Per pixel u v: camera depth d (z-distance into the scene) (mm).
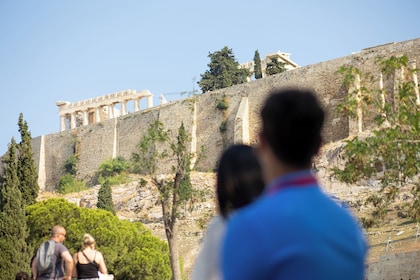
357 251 3611
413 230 52062
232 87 99688
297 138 3859
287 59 127875
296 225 3486
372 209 62406
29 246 39750
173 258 40875
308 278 3387
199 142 100250
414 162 27297
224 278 3508
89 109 135375
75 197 98750
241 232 3500
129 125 110688
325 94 89312
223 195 6012
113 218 47406
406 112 27812
